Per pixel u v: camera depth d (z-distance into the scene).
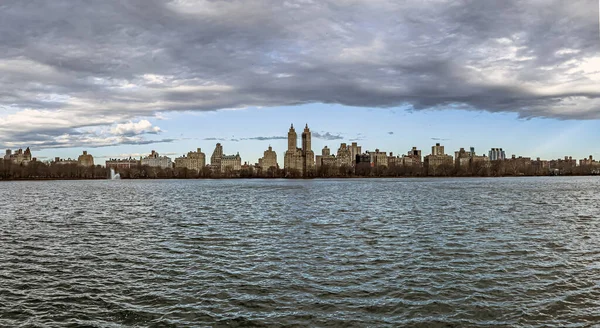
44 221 52.81
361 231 42.78
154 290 23.31
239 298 21.95
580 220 50.66
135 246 35.28
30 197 106.19
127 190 154.62
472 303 21.03
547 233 40.62
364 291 22.91
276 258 30.56
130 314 19.95
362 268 27.59
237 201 88.50
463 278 25.19
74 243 36.78
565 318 19.17
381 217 55.22
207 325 18.70
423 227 45.28
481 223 48.09
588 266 27.72
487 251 32.38
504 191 125.25
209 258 30.72
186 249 33.94
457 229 43.59
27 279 25.52
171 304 21.19
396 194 111.69
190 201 89.38
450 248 33.59
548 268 27.28
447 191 127.25
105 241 37.69
